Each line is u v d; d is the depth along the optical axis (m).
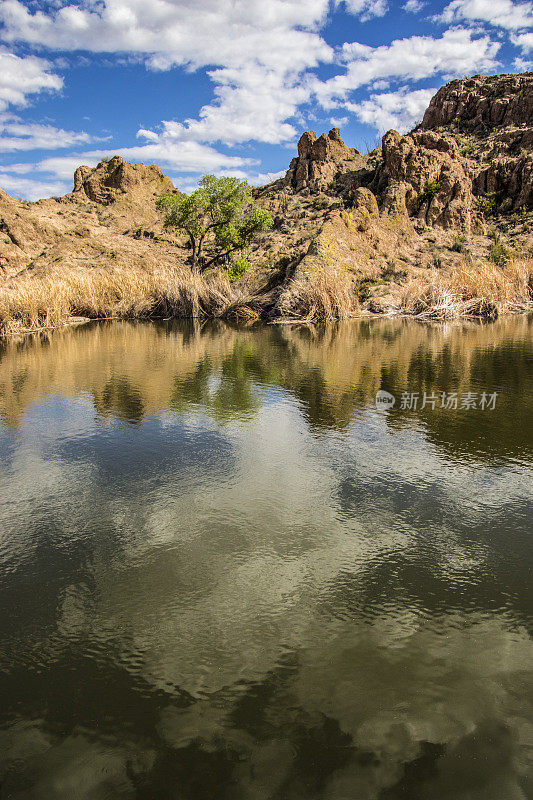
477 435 6.26
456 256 34.53
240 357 12.66
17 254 40.66
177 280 27.72
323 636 2.87
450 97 54.94
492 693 2.44
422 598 3.19
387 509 4.37
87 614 3.13
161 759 2.16
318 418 7.14
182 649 2.81
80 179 54.47
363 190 35.59
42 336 18.39
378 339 15.91
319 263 28.52
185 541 3.92
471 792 1.97
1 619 3.11
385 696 2.44
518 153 43.69
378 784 2.01
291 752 2.17
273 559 3.65
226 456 5.70
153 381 9.80
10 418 7.39
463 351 12.89
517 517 4.19
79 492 4.86
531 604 3.12
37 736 2.29
